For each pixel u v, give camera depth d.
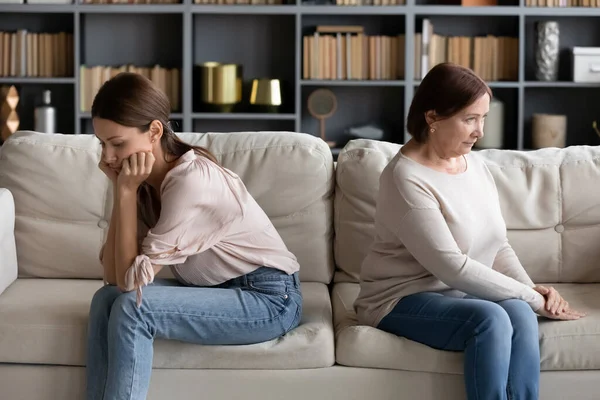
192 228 2.64
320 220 3.30
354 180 3.29
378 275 2.85
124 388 2.52
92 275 3.32
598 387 2.75
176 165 2.65
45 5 5.83
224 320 2.63
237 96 6.04
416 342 2.71
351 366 2.73
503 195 3.31
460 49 6.04
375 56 6.01
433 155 2.78
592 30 6.23
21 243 3.30
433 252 2.66
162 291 2.60
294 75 6.24
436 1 6.22
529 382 2.60
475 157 2.96
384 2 5.90
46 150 3.35
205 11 5.86
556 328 2.74
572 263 3.31
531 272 3.31
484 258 2.85
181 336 2.62
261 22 6.21
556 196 3.32
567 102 6.30
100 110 2.58
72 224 3.33
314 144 3.34
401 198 2.71
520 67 5.93
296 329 2.78
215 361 2.71
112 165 2.65
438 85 2.69
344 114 6.29
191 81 5.94
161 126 2.64
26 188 3.32
